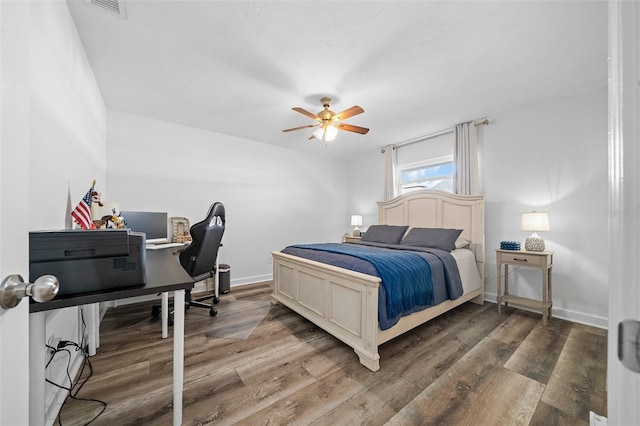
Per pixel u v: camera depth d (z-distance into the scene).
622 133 0.34
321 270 2.28
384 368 1.80
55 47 1.44
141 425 1.31
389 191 4.51
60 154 1.52
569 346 2.10
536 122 2.92
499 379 1.68
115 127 3.09
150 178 3.32
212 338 2.24
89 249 1.03
